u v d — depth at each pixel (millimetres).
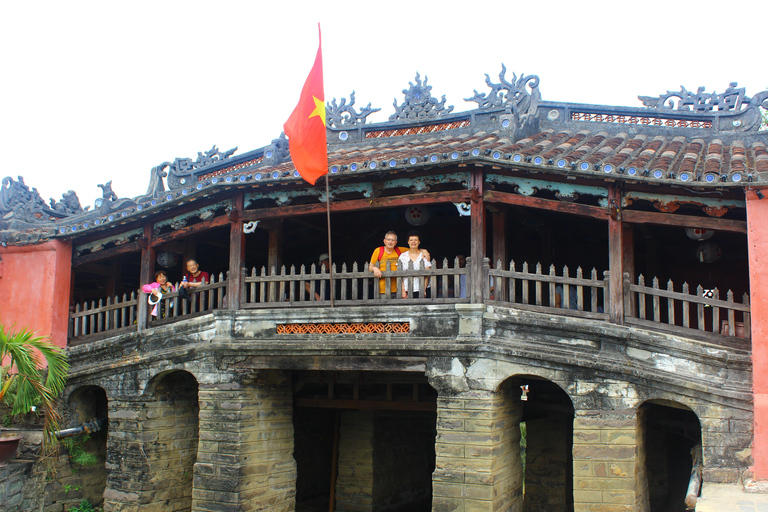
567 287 11547
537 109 15289
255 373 13055
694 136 14586
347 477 17703
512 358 11281
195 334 13742
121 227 15695
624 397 10734
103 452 16516
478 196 11680
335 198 13094
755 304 10109
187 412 15414
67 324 16234
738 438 10102
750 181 10047
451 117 16203
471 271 11648
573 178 11312
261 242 18594
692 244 15508
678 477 14852
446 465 11367
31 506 14484
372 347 11984
